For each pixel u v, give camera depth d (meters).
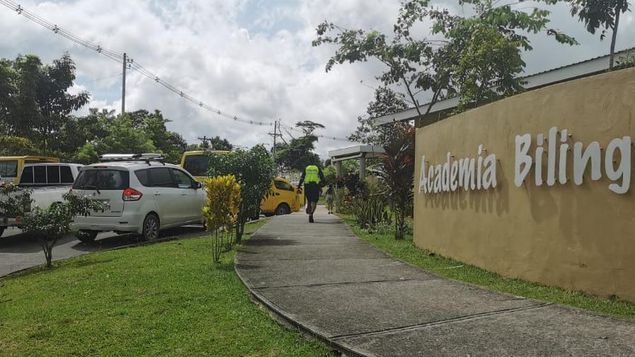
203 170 16.70
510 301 5.25
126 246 10.81
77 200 8.83
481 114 7.06
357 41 14.30
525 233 6.13
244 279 6.43
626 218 4.98
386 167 10.91
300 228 12.80
